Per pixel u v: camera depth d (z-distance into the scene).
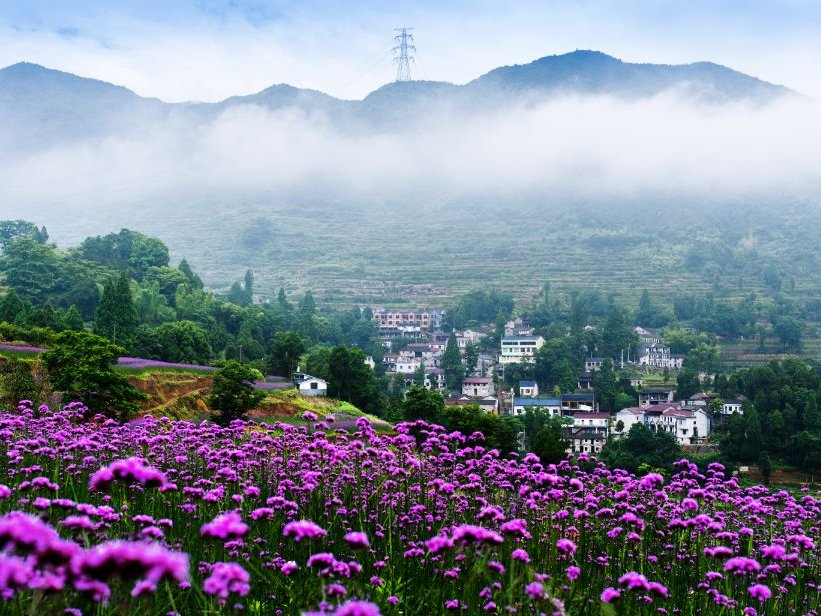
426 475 24.88
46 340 83.19
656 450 127.06
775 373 156.75
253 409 77.81
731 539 18.41
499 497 22.72
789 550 20.53
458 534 11.72
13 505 15.48
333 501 19.66
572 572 14.26
